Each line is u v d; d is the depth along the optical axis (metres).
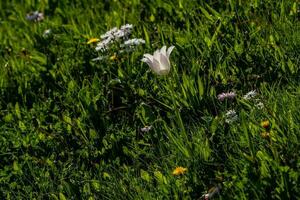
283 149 3.57
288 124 3.71
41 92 5.34
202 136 4.02
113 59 5.23
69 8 6.90
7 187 4.32
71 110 4.95
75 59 5.54
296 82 4.20
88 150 4.44
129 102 4.83
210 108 4.38
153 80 4.82
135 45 5.20
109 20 6.07
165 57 4.08
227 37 5.00
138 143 4.26
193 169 3.72
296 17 4.94
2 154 4.58
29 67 5.77
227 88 4.54
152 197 3.65
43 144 4.62
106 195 3.91
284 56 4.50
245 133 3.60
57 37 6.12
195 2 5.73
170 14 5.81
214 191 3.45
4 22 7.37
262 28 4.90
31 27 6.82
